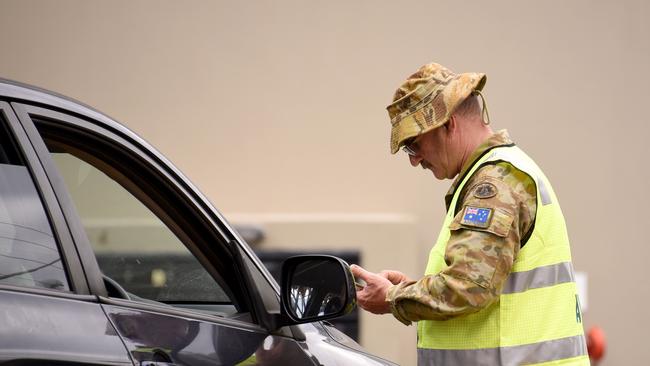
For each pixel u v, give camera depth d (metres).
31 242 4.82
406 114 6.94
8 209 4.80
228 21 20.33
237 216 19.97
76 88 20.59
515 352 6.57
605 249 19.70
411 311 6.61
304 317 6.00
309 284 6.00
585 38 19.83
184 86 20.39
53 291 4.81
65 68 20.59
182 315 5.55
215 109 20.31
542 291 6.60
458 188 6.87
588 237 19.77
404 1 19.97
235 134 20.27
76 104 5.46
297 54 20.17
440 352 6.78
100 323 4.92
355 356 6.66
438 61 19.95
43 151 5.05
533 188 6.59
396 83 19.98
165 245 6.20
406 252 19.47
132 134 5.75
